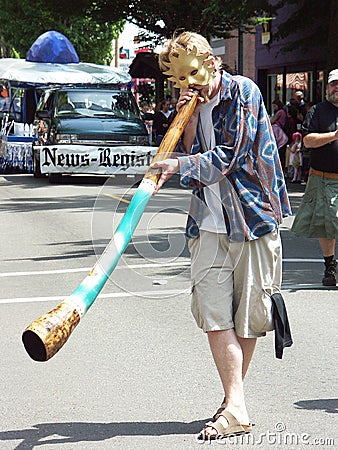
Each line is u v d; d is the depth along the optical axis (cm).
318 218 904
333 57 2184
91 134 2167
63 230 1368
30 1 3438
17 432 508
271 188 475
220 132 470
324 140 876
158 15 3147
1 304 852
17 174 2559
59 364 646
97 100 2305
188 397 568
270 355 667
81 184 2197
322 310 816
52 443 489
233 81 467
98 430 509
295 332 735
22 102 2827
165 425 515
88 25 4934
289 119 2328
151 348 687
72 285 941
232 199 470
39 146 2297
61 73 2689
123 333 734
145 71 3525
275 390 583
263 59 3331
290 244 1224
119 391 582
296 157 2178
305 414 535
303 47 2586
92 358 661
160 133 2653
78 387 592
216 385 593
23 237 1300
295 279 966
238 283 480
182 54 461
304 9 2472
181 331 740
